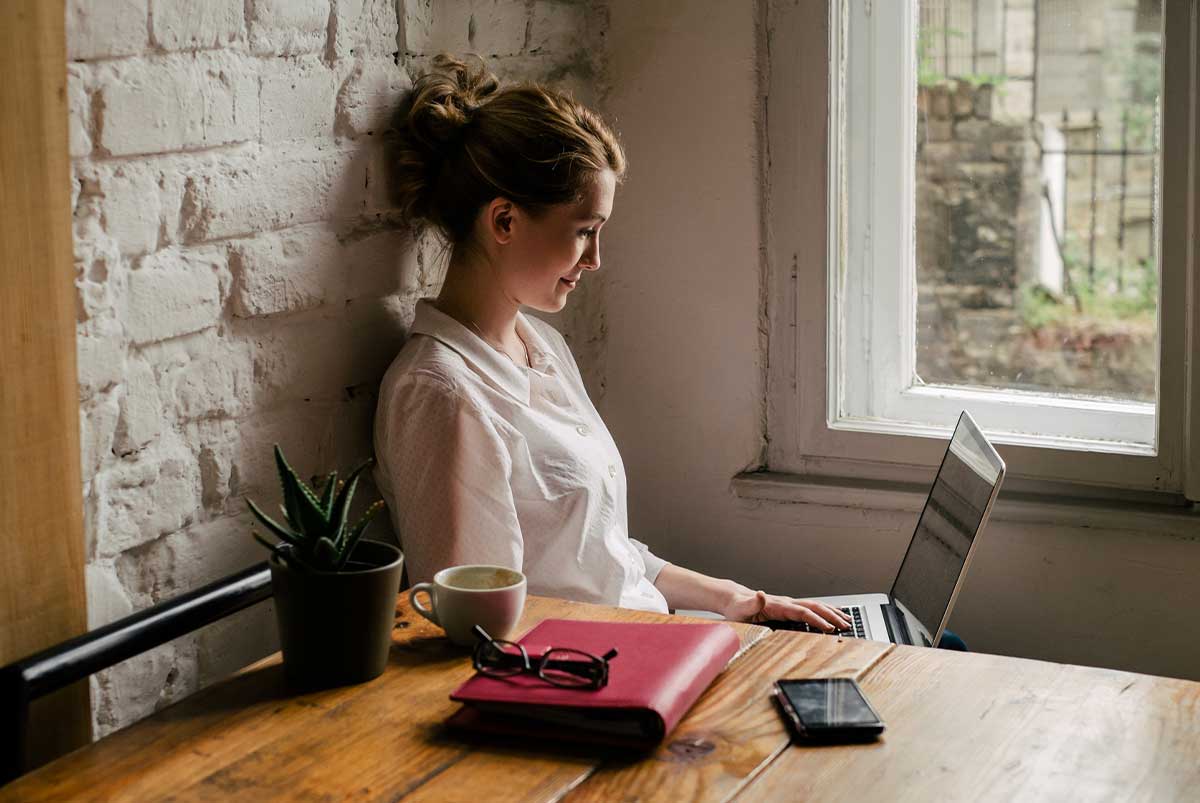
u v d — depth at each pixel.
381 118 1.77
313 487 1.71
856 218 2.27
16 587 1.23
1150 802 1.00
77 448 1.28
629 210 2.32
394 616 1.33
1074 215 2.18
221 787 1.03
